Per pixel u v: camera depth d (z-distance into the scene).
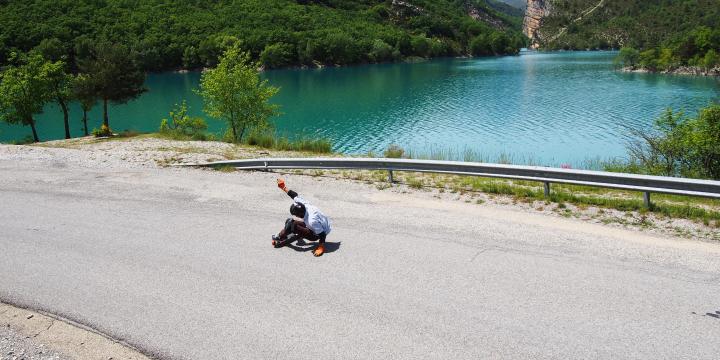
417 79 106.62
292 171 15.29
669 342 5.48
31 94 38.81
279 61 146.62
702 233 8.59
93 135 32.97
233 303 6.67
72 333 6.16
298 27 176.25
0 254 8.64
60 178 14.75
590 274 7.07
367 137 47.72
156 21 157.62
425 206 10.76
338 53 155.00
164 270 7.76
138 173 15.36
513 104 67.44
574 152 40.28
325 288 6.98
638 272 7.08
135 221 10.26
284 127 53.53
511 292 6.64
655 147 16.53
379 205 10.94
